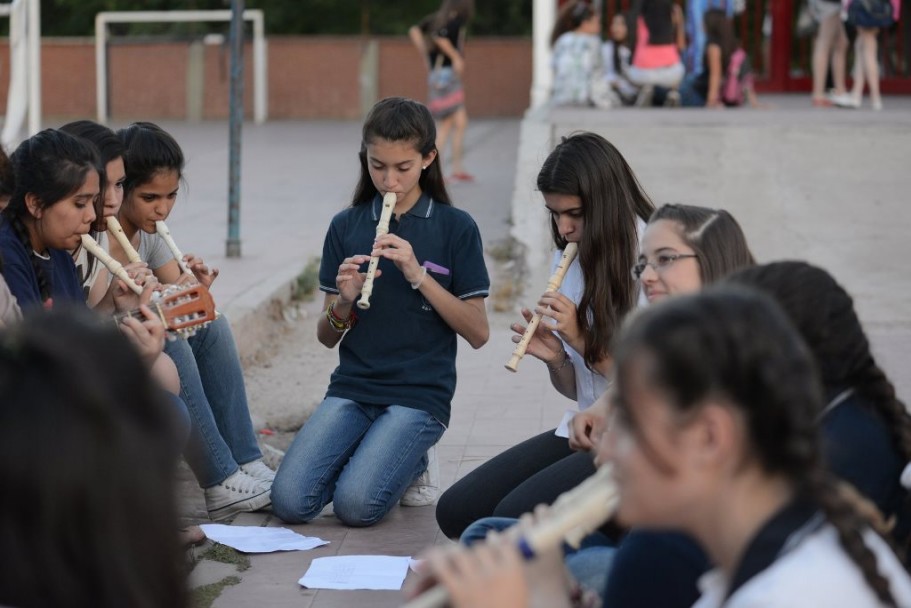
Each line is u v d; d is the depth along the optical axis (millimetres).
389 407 5176
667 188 11281
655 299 3479
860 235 10250
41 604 1740
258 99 25781
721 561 2014
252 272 9766
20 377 1759
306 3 33094
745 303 1973
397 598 4305
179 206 13852
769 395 1898
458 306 5059
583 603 2830
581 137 4426
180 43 25875
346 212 5285
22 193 4387
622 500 2020
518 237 10359
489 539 2197
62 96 26172
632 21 14359
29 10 11195
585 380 4449
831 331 2602
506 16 34531
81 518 1729
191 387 5074
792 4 17641
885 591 1882
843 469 2531
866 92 16875
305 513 5051
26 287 4355
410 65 25781
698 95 14617
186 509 5363
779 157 11758
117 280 4715
